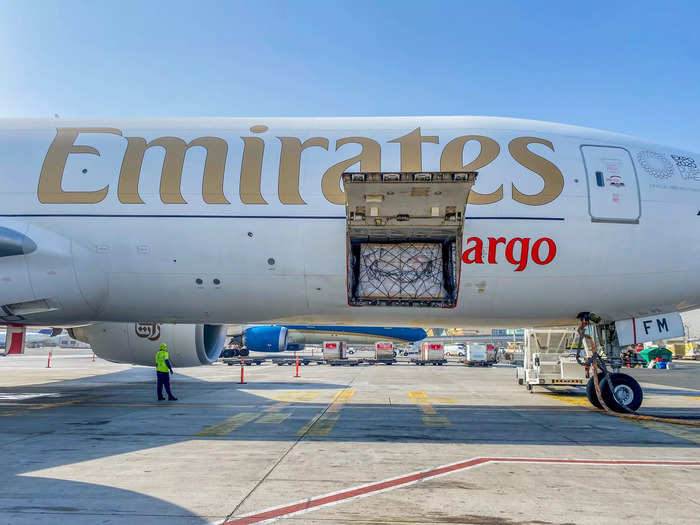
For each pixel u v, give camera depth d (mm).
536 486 5809
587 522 4672
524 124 11859
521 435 9055
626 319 11992
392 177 8266
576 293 10938
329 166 10977
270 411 12039
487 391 18047
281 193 10820
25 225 10797
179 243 10812
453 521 4672
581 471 6512
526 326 12648
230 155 11219
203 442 8266
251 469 6488
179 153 11305
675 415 12219
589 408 13062
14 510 4883
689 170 11352
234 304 11492
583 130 11930
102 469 6461
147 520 4633
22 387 18656
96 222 10898
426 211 9766
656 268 10719
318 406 13062
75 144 11586
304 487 5691
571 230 10523
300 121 12039
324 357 41750
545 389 18938
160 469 6473
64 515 4754
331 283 10875
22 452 7461
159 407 12734
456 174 8133
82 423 10148
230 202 10836
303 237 10664
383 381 22562
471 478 6129
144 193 10977
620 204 10688
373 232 10656
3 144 11656
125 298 11445
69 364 39156
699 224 10859
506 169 10828
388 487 5715
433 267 10867
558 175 10805
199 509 4938
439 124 11742
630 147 11531
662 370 39062
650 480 6109
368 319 12148
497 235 10461
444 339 93000
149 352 16906
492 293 10914
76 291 11055
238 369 33625
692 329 59500
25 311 11461
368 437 8766
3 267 10688
